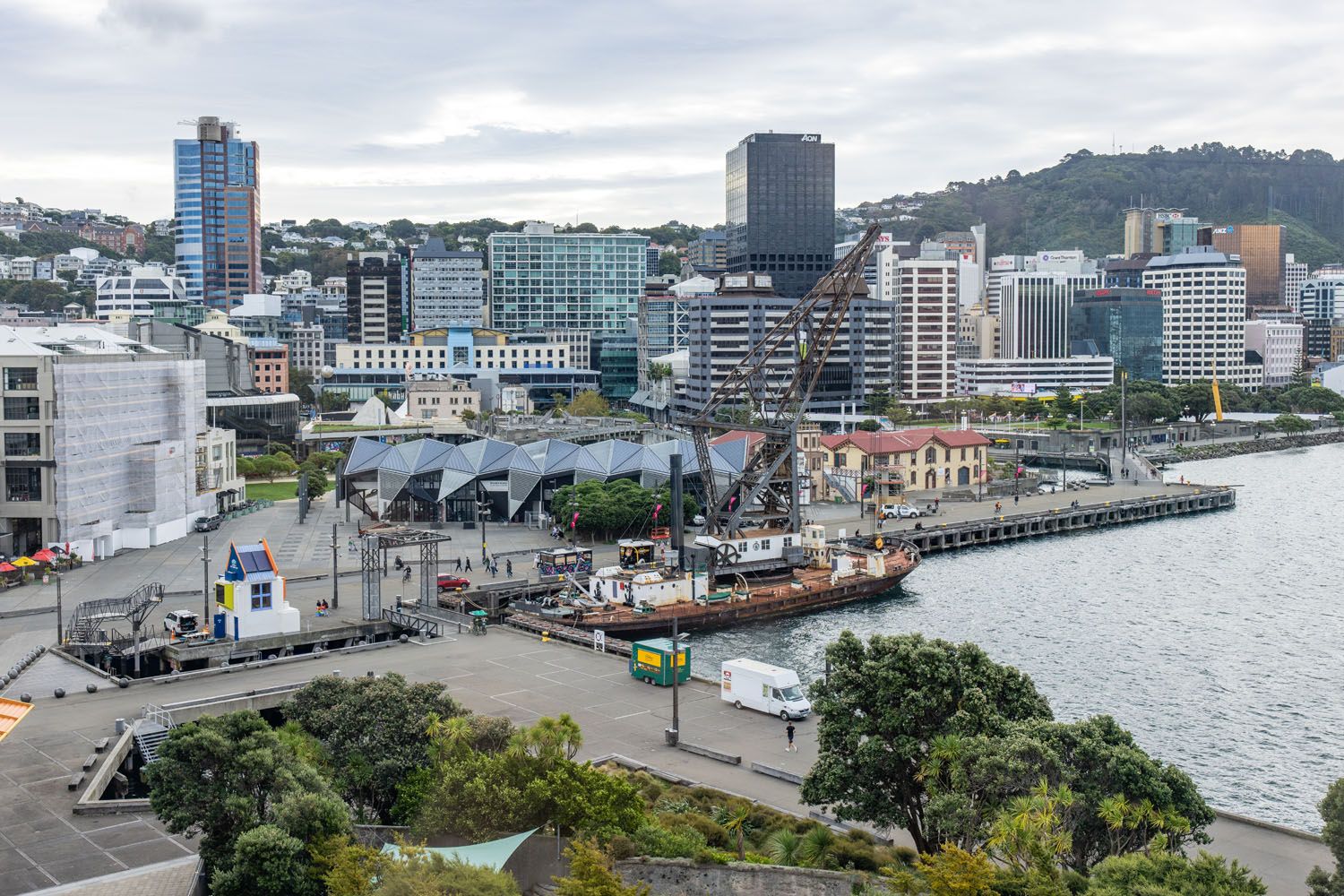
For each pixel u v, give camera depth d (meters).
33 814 85.88
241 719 75.56
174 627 142.62
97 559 199.00
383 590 171.00
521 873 71.56
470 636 147.38
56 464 193.50
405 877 60.69
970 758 73.56
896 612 178.38
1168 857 63.22
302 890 65.12
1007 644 157.62
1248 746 118.31
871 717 84.12
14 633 144.62
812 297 192.50
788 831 80.56
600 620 157.62
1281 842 86.38
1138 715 127.81
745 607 170.38
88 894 69.94
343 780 80.81
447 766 76.69
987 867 61.44
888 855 78.81
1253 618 173.00
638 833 74.69
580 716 114.25
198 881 69.69
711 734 109.19
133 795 101.00
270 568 143.38
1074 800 70.00
